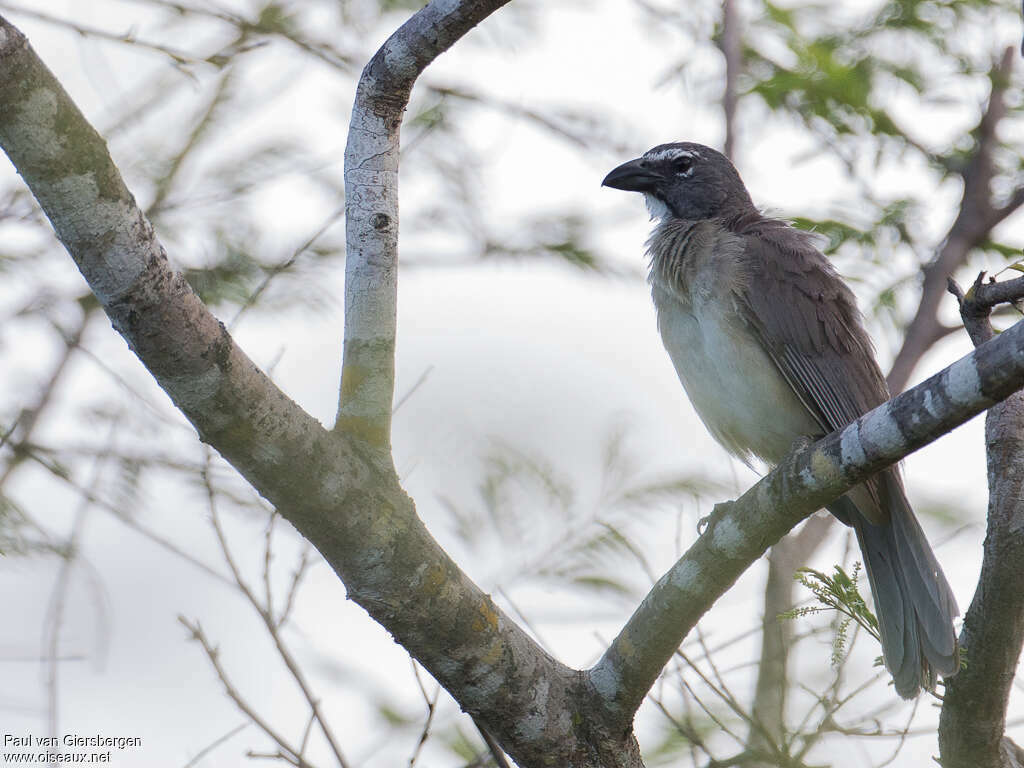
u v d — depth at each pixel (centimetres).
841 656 816
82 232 644
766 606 1001
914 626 888
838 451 740
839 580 825
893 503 960
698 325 1105
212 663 830
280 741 818
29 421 989
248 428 690
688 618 800
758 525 776
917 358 1289
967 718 840
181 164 1088
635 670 809
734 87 1305
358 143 802
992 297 825
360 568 736
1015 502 819
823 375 1079
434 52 786
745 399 1088
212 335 673
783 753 832
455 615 760
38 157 631
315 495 713
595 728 811
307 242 1012
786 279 1093
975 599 840
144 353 669
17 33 623
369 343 763
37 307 1057
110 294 657
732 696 873
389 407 759
